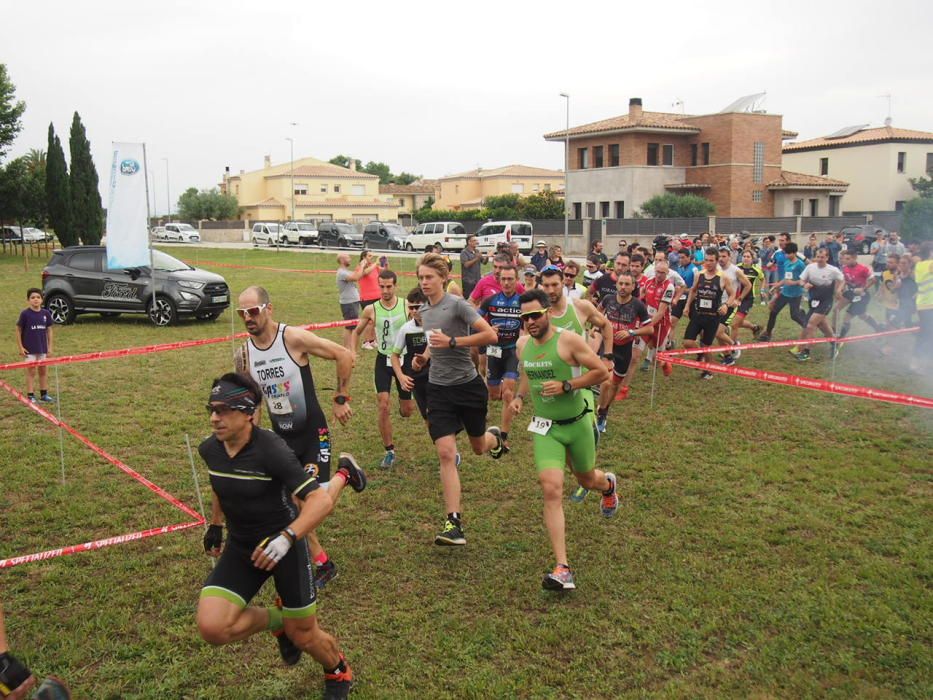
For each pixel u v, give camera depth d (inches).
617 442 311.0
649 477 268.4
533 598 185.8
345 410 197.0
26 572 200.8
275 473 135.9
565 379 196.4
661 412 357.4
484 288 390.0
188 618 177.5
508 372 327.3
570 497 250.8
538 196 2174.0
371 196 3538.4
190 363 491.5
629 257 398.6
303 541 142.3
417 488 262.2
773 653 159.2
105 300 671.8
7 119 1702.8
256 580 141.0
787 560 201.5
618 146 1957.4
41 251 1782.7
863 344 547.2
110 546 215.9
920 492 249.9
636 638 168.2
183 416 360.8
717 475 269.1
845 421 336.8
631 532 222.7
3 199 1742.1
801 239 1635.1
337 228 2009.1
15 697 132.6
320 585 193.5
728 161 1907.0
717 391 398.0
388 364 281.6
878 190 2121.1
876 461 280.7
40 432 332.8
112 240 639.8
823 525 222.8
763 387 406.0
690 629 169.5
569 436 202.1
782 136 2068.2
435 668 158.2
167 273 674.8
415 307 258.7
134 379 442.6
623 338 322.3
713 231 1604.3
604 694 149.0
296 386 187.2
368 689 151.1
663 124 1905.8
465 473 276.8
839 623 169.3
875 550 206.1
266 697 150.5
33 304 379.6
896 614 173.0
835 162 2203.5
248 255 1694.1
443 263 225.3
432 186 3924.7
